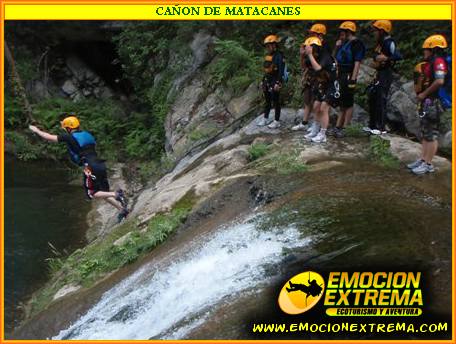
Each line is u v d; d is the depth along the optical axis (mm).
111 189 13273
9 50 16797
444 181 6992
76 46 19203
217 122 11680
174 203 8445
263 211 6609
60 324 6832
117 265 7809
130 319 6070
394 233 5426
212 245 6375
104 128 16688
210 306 5246
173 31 15031
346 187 6688
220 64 12617
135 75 16469
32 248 10148
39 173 14734
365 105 9953
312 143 8539
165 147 13242
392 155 7902
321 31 8516
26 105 15891
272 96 9633
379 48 8391
